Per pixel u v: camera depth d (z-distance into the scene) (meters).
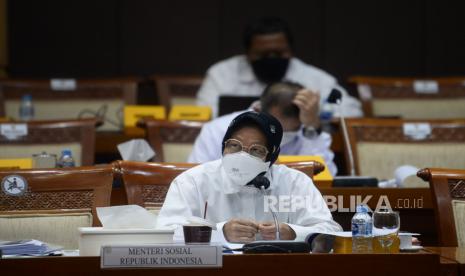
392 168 12.91
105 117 16.41
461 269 6.60
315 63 21.72
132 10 21.58
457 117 16.72
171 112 15.50
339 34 21.78
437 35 21.80
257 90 17.36
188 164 8.98
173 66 21.64
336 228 8.26
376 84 16.84
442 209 8.77
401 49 21.73
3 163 10.88
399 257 6.42
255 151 7.97
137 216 6.88
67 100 16.58
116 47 21.52
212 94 17.42
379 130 13.05
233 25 21.80
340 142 14.48
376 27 21.75
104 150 14.40
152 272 6.23
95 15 21.45
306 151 11.95
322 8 21.78
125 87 16.80
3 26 20.81
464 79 16.89
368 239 7.07
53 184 8.49
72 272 6.20
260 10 21.78
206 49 21.67
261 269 6.30
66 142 12.34
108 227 6.82
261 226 7.54
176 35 21.66
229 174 7.92
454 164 12.93
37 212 8.41
